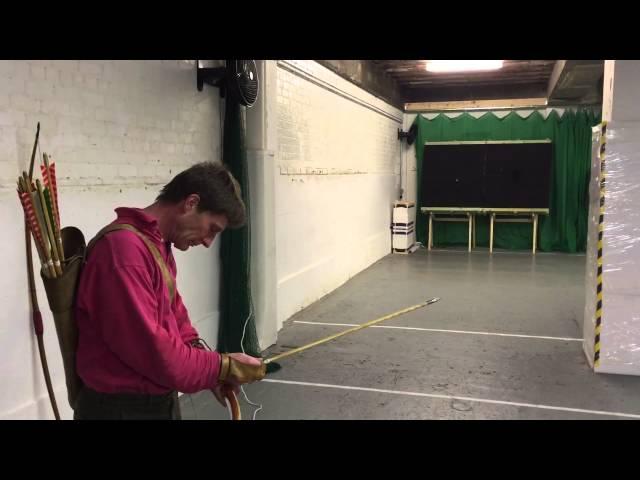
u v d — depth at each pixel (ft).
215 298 12.16
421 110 30.55
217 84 11.40
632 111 11.05
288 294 15.90
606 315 11.47
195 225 4.61
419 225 31.48
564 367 11.99
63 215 7.77
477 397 10.36
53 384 7.71
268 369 11.69
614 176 11.16
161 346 4.02
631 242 11.20
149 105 9.56
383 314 16.48
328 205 19.21
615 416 9.53
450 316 16.19
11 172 6.88
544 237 29.22
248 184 12.51
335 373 11.64
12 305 7.01
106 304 4.03
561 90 24.72
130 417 4.33
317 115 17.75
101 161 8.45
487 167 28.81
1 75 6.68
